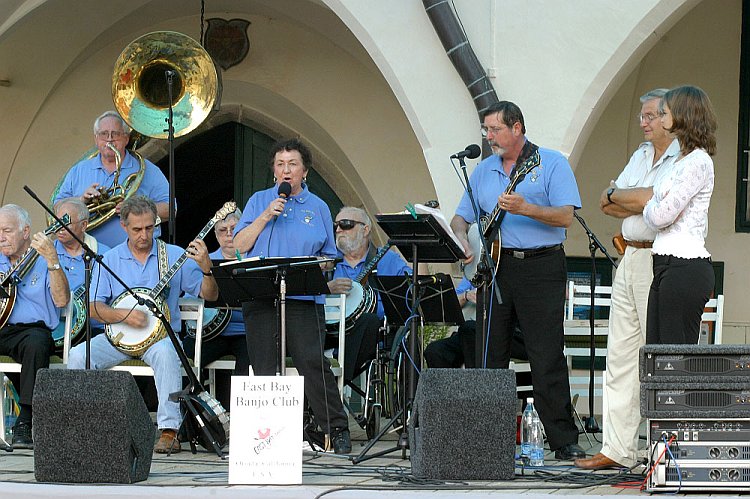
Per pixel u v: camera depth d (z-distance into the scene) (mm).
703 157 6594
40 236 8359
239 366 8922
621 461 7016
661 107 6723
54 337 8750
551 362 7668
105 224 9695
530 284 7656
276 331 7605
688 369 6145
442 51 9438
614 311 7109
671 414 6145
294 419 6562
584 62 9141
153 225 8602
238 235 7945
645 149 7195
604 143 12062
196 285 8633
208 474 7012
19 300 8523
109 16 12453
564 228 7727
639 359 6203
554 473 6914
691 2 8922
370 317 8969
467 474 6598
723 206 11906
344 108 12938
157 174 10133
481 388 6594
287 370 8406
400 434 8539
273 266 7301
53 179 12859
